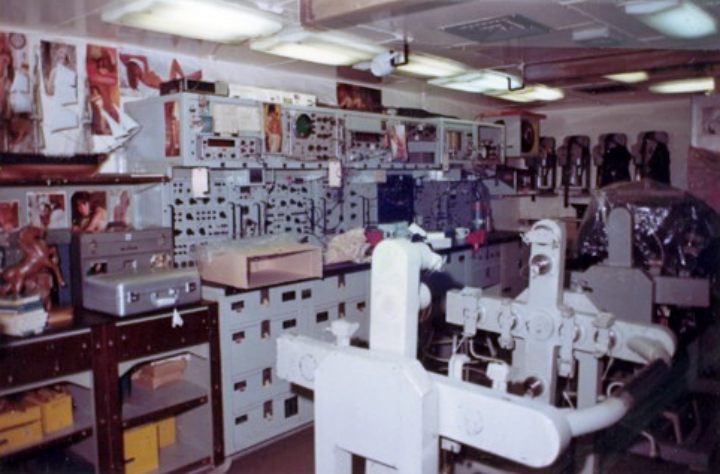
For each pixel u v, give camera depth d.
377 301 1.36
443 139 5.73
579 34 3.71
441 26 3.51
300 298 3.86
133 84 3.97
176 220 3.84
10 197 3.40
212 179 4.06
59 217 3.61
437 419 1.29
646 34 3.73
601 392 2.41
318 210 4.86
